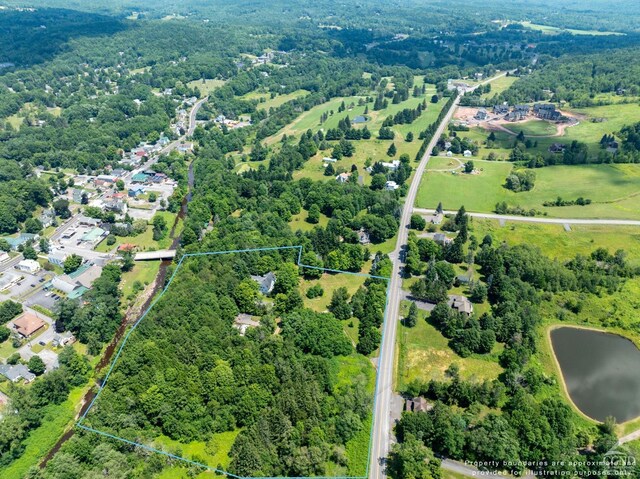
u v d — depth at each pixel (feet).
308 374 582.76
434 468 484.33
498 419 522.06
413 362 638.53
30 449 561.43
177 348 607.37
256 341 646.74
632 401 588.09
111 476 481.87
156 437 545.03
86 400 629.10
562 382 613.11
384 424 549.13
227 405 562.25
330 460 505.66
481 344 646.74
